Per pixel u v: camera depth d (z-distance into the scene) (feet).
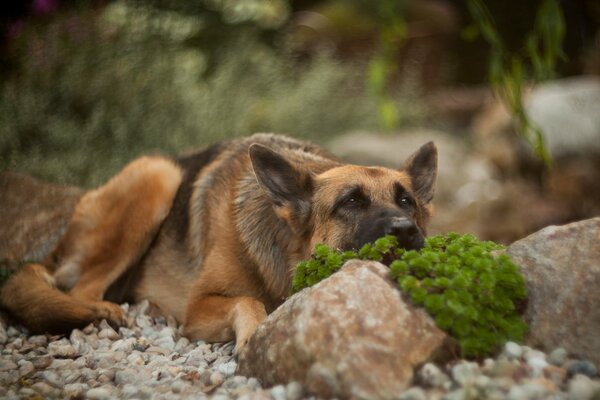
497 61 23.53
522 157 53.62
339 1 60.13
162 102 44.52
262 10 54.75
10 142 39.75
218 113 46.55
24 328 23.70
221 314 22.02
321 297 15.53
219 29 54.70
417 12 59.52
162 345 21.77
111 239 26.32
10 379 18.02
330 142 51.90
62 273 26.53
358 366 14.26
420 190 23.98
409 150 50.75
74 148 40.55
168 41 47.52
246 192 23.65
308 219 22.25
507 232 47.14
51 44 43.16
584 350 15.43
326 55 55.52
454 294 15.51
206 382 17.25
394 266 16.14
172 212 26.84
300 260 22.36
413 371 14.61
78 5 46.32
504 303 15.98
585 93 53.72
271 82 52.26
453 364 15.05
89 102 43.50
